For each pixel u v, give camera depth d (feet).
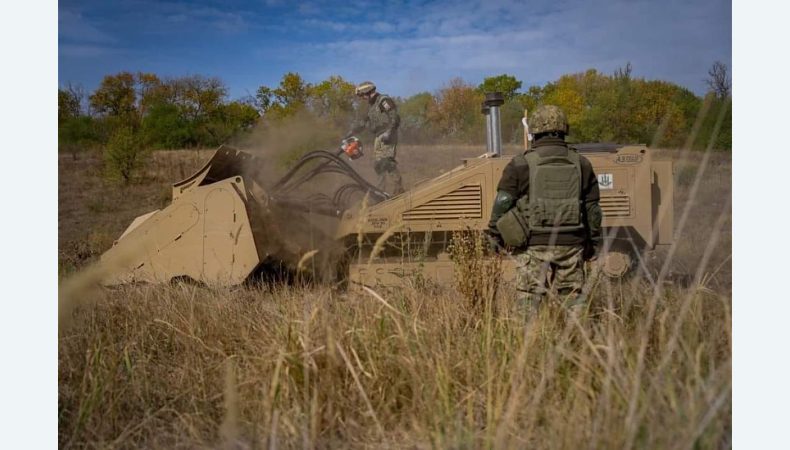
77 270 18.52
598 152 17.78
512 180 12.73
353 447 9.25
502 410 8.96
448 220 17.81
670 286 14.42
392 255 18.12
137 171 50.29
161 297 15.74
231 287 17.97
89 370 11.15
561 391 9.48
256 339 12.46
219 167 20.90
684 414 8.06
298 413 9.34
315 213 18.93
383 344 11.05
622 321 11.34
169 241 18.47
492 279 13.29
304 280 17.92
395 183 22.56
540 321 11.52
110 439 9.78
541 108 12.95
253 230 18.16
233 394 8.95
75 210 39.14
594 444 7.66
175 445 9.50
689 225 18.80
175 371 12.11
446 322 12.03
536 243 12.56
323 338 10.77
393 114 22.53
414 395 9.86
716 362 9.68
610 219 17.31
